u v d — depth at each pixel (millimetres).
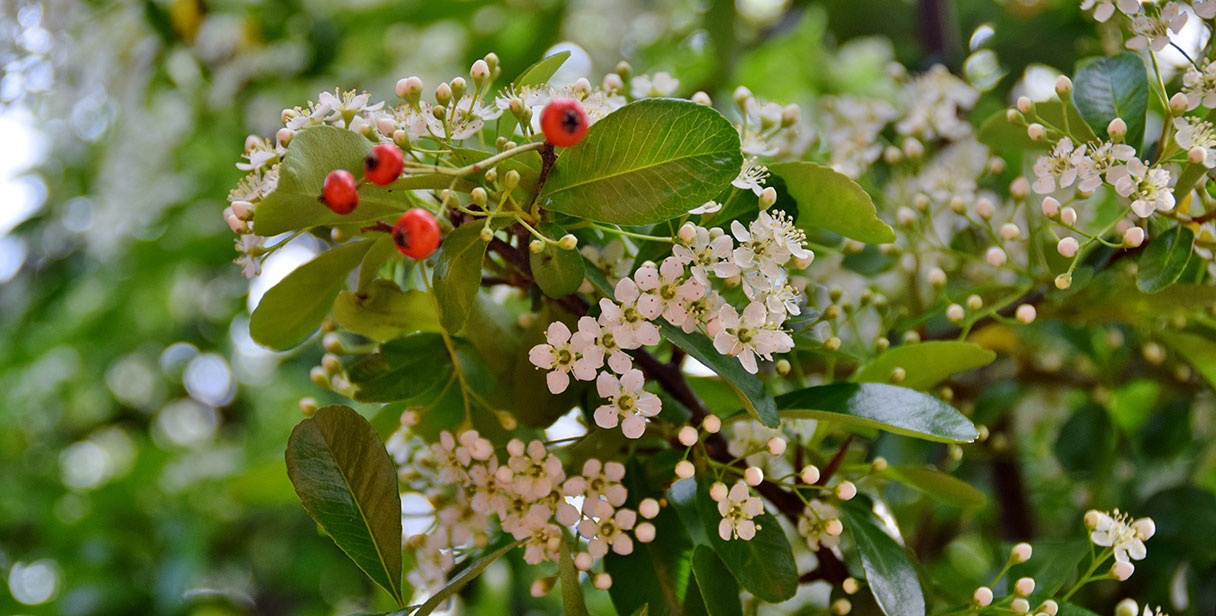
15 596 827
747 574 416
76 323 950
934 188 504
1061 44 591
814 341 445
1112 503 543
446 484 453
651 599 428
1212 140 427
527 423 443
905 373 447
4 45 671
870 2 715
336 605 900
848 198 429
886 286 545
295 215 400
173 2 740
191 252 864
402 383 438
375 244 427
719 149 402
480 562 413
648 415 406
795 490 431
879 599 421
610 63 846
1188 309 462
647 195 405
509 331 446
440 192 417
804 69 846
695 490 434
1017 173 550
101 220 786
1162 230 446
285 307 437
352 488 421
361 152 400
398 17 823
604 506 421
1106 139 444
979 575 534
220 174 854
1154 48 434
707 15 695
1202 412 593
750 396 406
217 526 905
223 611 847
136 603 792
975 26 682
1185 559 488
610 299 412
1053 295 457
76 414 1077
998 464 561
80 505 895
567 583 409
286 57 795
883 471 448
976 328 491
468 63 784
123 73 749
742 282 416
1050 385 549
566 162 406
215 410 1067
